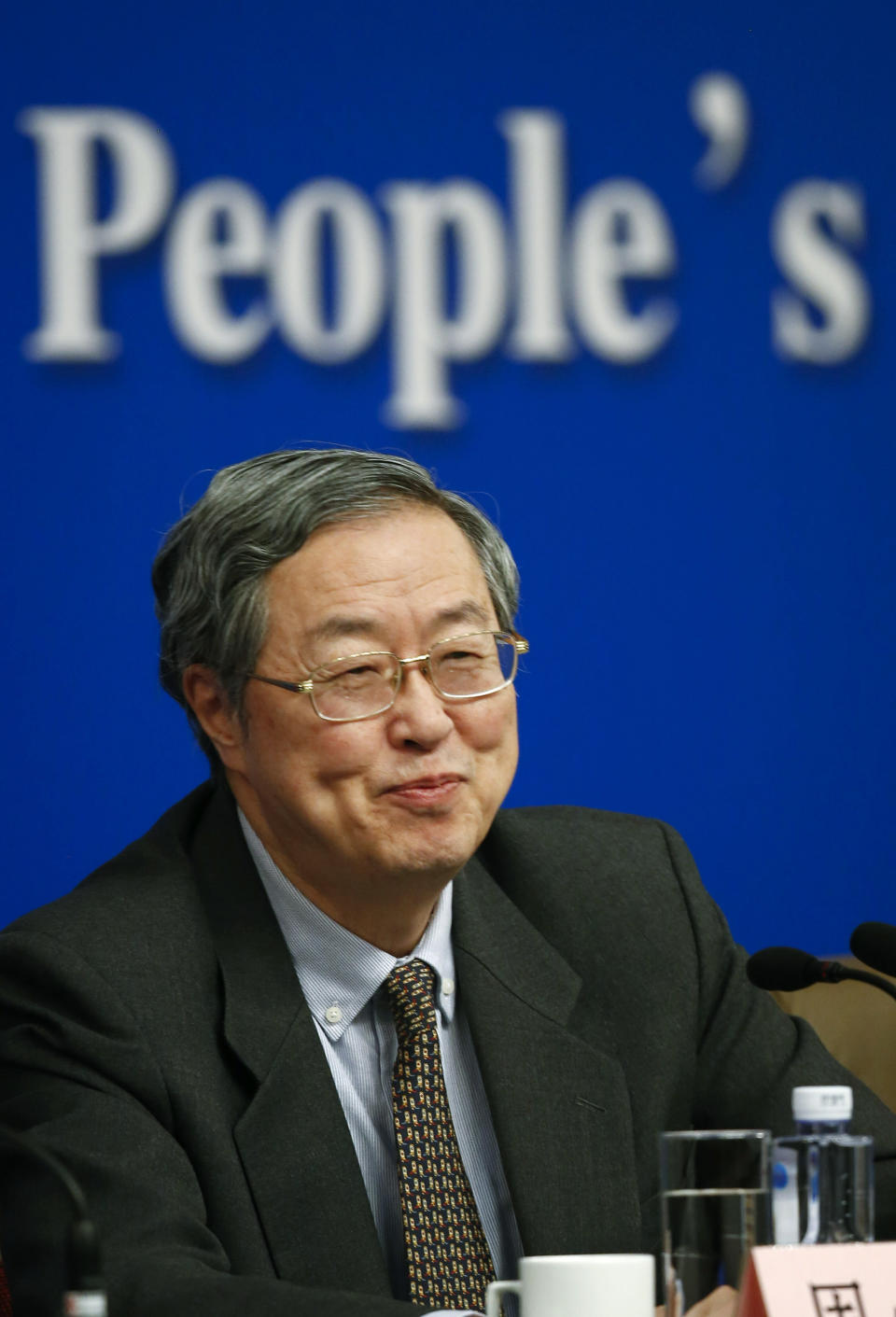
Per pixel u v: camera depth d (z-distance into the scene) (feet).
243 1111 19.81
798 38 40.45
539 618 38.60
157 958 20.44
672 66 39.93
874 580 40.14
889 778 39.91
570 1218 20.40
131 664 37.76
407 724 20.13
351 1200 19.49
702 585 39.40
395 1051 21.09
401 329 38.60
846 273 40.32
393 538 20.62
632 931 23.43
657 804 38.93
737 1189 13.78
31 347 37.60
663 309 39.52
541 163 39.24
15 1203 18.13
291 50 38.68
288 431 38.19
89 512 37.70
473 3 39.24
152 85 38.22
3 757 37.06
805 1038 23.71
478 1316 14.74
